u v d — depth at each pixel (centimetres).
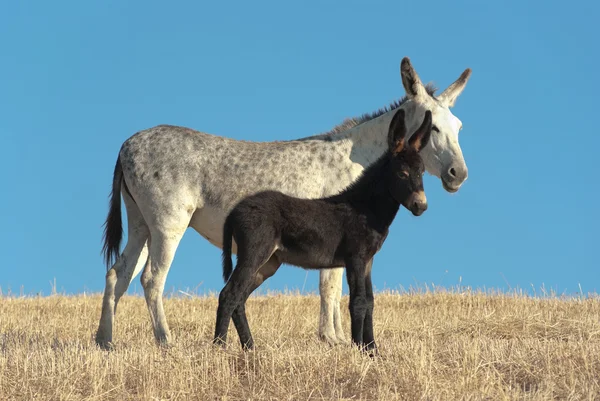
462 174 1712
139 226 1744
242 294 1379
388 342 1553
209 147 1688
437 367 1261
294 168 1670
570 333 1880
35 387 1197
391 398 1120
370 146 1711
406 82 1750
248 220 1380
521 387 1224
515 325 1978
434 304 2528
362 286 1398
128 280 1731
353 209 1405
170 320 2181
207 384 1193
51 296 2864
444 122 1741
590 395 1102
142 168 1686
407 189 1405
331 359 1267
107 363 1281
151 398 1141
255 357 1274
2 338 1811
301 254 1409
